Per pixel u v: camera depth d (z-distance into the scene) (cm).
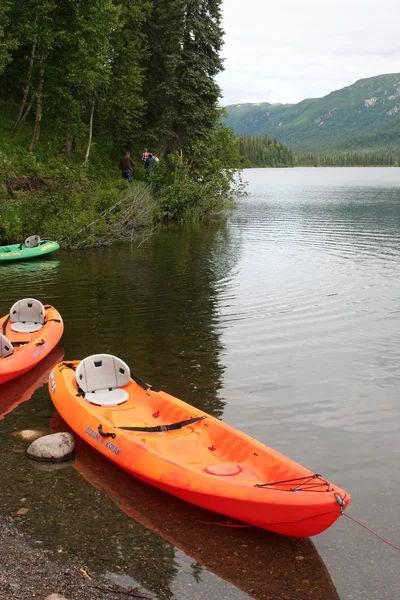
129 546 507
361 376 927
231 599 445
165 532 530
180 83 3572
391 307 1353
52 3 2766
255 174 15000
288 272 1759
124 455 606
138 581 462
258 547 512
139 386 774
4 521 535
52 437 670
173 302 1383
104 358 791
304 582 466
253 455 571
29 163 2703
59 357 1011
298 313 1298
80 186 2706
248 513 511
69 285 1570
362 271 1777
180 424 661
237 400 824
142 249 2220
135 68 3341
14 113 3206
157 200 3036
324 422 761
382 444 703
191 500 546
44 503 570
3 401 840
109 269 1805
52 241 2131
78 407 709
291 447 691
